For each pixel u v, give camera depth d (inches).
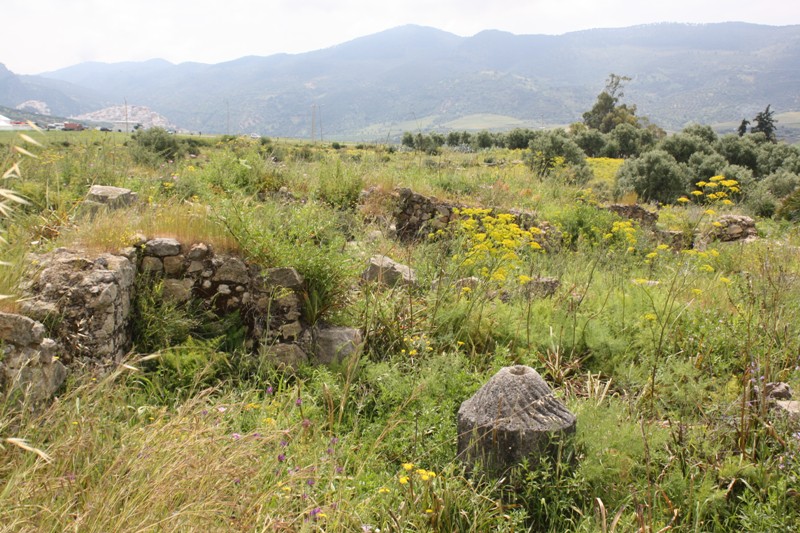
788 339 228.1
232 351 219.0
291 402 183.9
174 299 225.5
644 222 587.2
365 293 252.1
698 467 155.9
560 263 363.6
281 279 221.0
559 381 221.3
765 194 888.3
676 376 211.2
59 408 131.2
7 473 115.6
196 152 706.2
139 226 238.5
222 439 132.7
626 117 3722.9
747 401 178.4
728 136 1699.1
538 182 682.2
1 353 141.6
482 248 284.4
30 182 302.5
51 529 97.3
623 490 145.9
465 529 136.7
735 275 324.8
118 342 200.5
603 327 248.5
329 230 277.7
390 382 197.5
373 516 134.6
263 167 461.7
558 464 147.3
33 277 189.2
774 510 137.9
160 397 187.3
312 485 132.0
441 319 248.8
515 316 261.0
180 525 102.0
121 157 438.6
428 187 530.3
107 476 108.7
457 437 164.9
